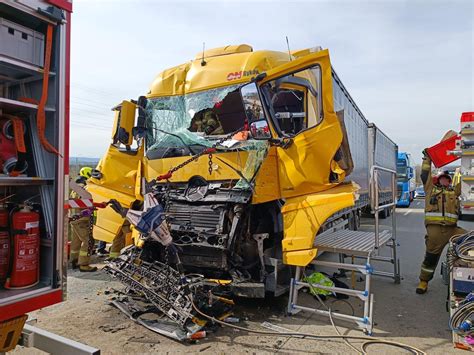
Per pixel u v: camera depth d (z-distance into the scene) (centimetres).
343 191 418
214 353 360
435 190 558
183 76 560
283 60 542
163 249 493
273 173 457
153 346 373
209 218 464
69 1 279
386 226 1355
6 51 253
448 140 554
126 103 560
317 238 531
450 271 438
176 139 520
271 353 362
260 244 454
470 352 369
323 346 378
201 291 416
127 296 504
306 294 547
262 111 453
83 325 423
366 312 415
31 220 271
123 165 598
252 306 488
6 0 238
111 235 568
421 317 466
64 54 277
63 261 279
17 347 365
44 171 282
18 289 265
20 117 291
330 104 434
